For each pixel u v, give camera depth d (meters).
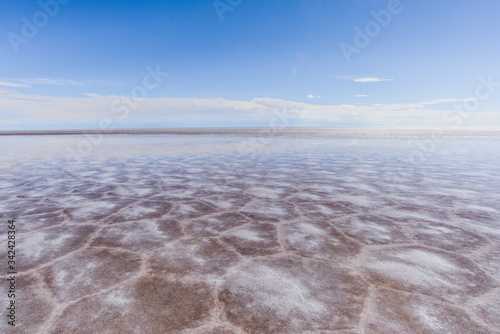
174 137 22.81
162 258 1.89
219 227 2.52
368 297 1.44
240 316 1.29
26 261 1.84
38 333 1.17
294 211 3.03
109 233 2.36
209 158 8.30
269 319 1.27
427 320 1.26
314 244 2.14
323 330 1.20
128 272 1.70
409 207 3.16
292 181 4.75
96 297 1.44
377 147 12.20
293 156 8.75
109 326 1.22
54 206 3.19
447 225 2.55
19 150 11.04
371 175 5.33
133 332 1.18
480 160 7.57
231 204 3.31
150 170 5.99
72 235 2.31
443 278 1.63
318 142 16.02
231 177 5.14
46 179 4.92
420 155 8.91
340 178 5.02
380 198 3.58
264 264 1.81
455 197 3.61
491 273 1.68
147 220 2.71
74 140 18.67
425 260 1.86
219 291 1.50
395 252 1.99
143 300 1.41
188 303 1.39
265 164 6.92
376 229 2.46
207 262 1.84
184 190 4.06
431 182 4.63
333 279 1.62
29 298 1.42
